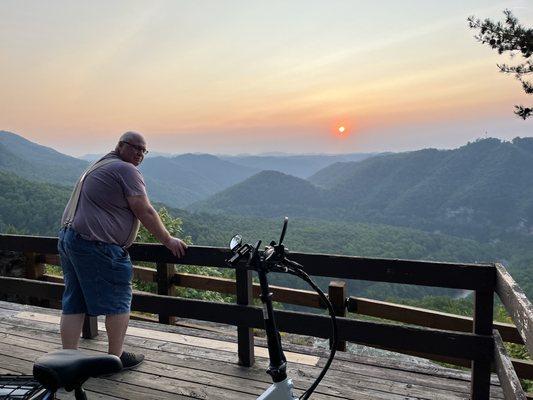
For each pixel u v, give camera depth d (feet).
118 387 10.90
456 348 9.73
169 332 14.64
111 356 5.19
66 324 11.02
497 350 8.96
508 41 36.70
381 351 19.89
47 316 16.37
